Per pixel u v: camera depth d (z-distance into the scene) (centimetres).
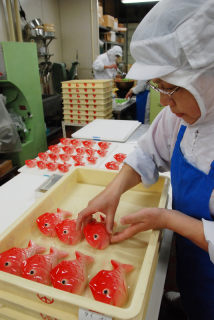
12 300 50
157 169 91
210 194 62
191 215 68
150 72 52
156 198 93
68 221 74
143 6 660
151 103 284
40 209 79
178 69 51
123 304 52
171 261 174
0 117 226
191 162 68
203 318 81
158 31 49
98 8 445
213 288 74
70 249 70
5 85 255
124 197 94
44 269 58
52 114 363
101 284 52
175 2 47
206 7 44
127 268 60
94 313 43
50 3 427
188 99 54
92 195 94
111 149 162
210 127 62
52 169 135
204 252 71
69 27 464
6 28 328
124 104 323
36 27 348
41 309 48
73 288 53
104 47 534
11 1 325
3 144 235
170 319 136
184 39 47
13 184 121
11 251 62
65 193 94
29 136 288
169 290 154
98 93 234
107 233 71
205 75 50
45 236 74
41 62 401
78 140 172
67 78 448
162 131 86
